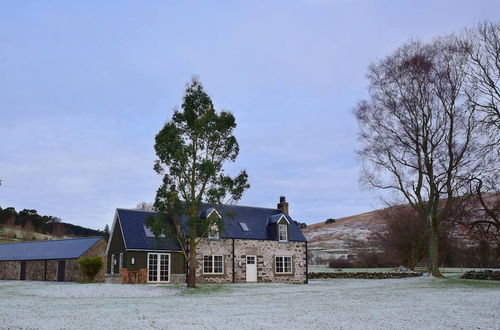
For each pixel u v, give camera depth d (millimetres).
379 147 38125
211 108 32531
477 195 34844
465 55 34625
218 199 30688
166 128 31844
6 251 51531
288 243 41781
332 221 169375
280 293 26875
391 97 37219
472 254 59375
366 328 13289
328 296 24391
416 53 36125
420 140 37562
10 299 23219
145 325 13969
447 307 18297
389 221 58781
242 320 15055
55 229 124688
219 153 31984
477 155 33812
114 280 36312
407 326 13594
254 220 42125
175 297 24688
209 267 37594
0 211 121625
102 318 15633
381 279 41906
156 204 30750
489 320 14664
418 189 37438
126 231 35969
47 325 14008
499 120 32844
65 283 36344
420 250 54188
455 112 34875
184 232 37219
